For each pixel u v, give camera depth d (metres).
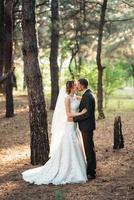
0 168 11.92
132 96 51.72
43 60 51.28
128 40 35.22
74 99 10.59
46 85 53.38
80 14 27.56
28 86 12.10
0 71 22.03
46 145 12.17
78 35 32.34
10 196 9.28
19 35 33.44
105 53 36.66
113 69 34.19
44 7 33.31
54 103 24.78
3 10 21.30
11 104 22.03
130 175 10.45
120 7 26.66
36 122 12.11
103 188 9.47
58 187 9.80
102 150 13.55
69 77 38.00
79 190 9.44
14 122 20.55
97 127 18.56
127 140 15.16
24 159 13.08
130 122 19.94
